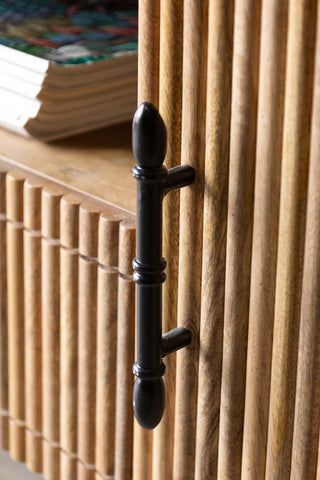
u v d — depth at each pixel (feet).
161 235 2.06
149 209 2.02
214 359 2.14
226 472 2.20
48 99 2.60
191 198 2.08
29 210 2.59
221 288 2.09
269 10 1.86
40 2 3.11
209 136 2.00
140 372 2.13
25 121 2.63
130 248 2.37
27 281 2.67
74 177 2.57
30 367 2.75
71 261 2.52
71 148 2.74
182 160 2.08
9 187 2.61
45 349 2.68
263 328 2.05
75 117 2.69
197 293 2.14
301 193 1.92
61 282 2.57
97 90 2.68
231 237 2.04
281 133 1.92
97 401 2.57
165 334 2.15
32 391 2.77
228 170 2.02
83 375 2.59
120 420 2.51
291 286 1.98
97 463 2.62
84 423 2.63
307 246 1.94
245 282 2.06
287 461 2.11
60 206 2.51
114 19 2.96
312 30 1.83
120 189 2.52
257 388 2.09
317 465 2.08
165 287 2.20
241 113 1.95
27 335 2.72
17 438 2.87
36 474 2.94
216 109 1.98
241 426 2.17
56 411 2.72
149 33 2.05
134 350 2.46
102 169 2.62
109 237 2.39
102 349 2.50
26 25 2.86
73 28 2.85
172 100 2.06
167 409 2.30
